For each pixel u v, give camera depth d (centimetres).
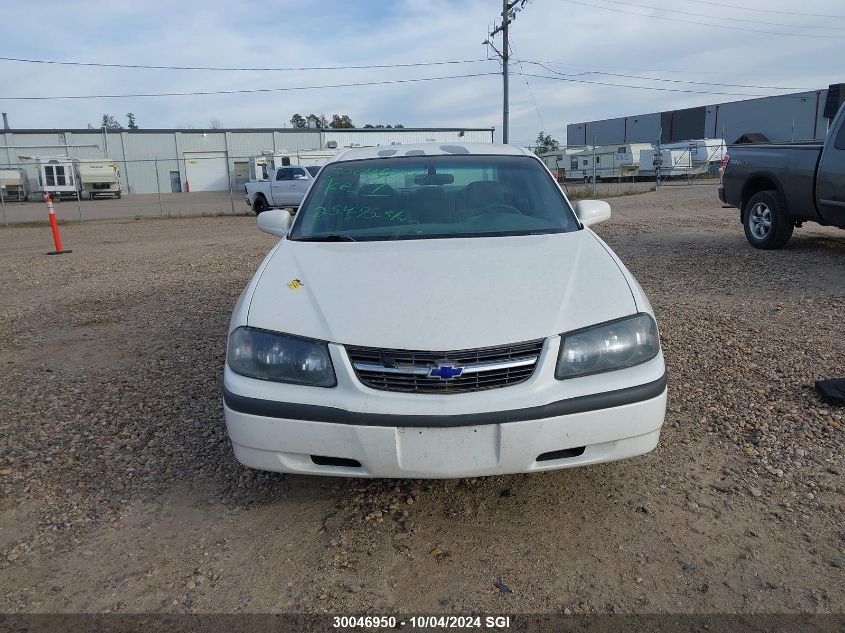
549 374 266
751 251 900
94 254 1309
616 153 4097
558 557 268
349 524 294
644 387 274
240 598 249
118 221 2381
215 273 952
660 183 3616
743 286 695
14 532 294
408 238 362
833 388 397
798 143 845
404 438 261
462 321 271
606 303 287
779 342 502
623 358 277
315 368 270
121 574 264
